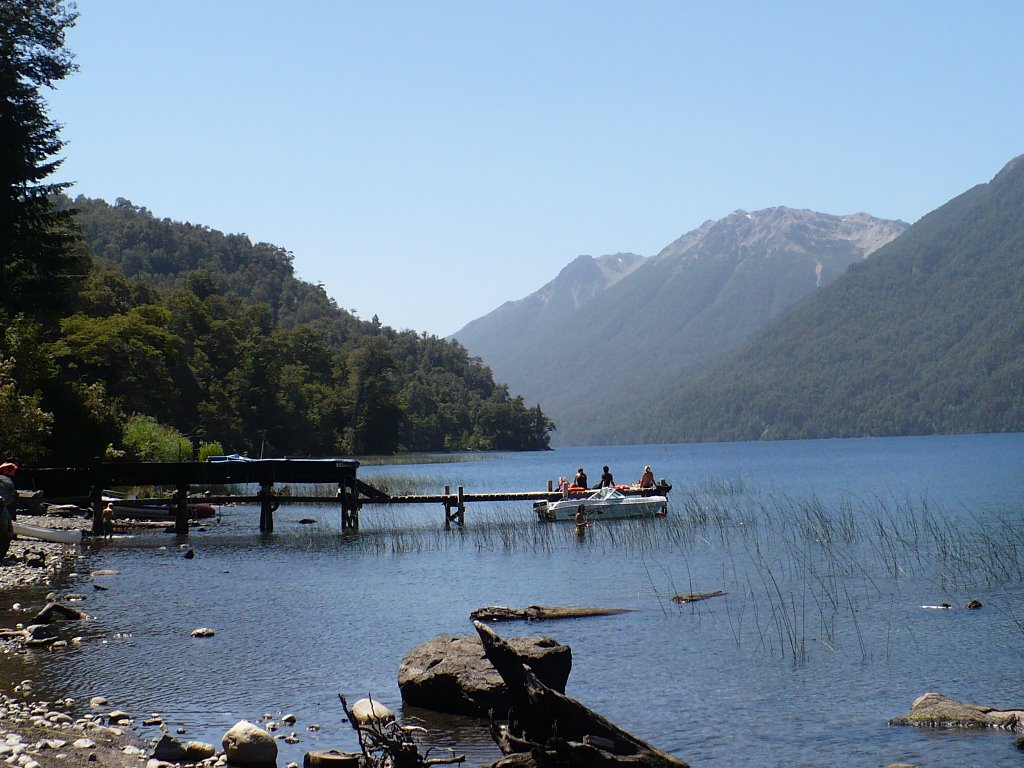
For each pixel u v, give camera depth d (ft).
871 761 43.27
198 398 479.00
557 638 68.18
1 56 196.54
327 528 153.28
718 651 63.93
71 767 38.27
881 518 154.71
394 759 39.93
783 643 65.98
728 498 207.41
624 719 49.62
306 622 73.41
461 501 155.74
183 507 141.69
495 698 48.26
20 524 122.62
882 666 59.82
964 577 94.02
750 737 46.73
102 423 197.57
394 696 52.80
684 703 52.29
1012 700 52.75
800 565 104.42
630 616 75.97
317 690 53.93
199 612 77.20
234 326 620.49
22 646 63.21
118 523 151.43
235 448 484.74
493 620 74.43
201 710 49.90
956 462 407.23
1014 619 73.46
